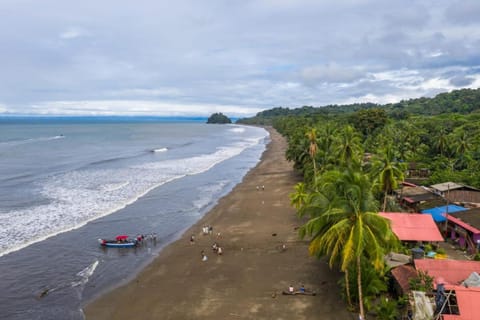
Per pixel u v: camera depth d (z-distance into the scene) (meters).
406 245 29.27
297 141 65.38
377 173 35.97
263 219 42.22
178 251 34.16
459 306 18.48
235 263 30.94
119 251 34.34
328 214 20.20
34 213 43.81
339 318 22.58
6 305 25.00
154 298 25.91
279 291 26.00
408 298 21.22
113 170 73.12
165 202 50.28
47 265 31.00
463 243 30.58
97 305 25.17
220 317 23.25
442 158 65.56
